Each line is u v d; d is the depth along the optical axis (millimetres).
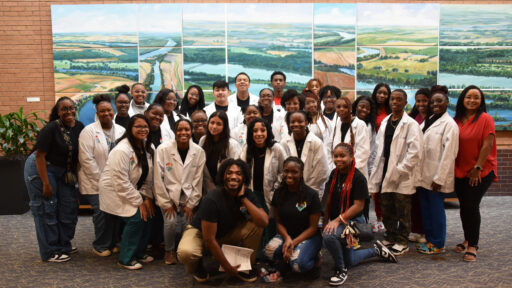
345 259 3154
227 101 4504
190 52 5848
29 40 5863
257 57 5898
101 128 3615
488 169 3447
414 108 4117
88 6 5773
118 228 3732
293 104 3762
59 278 3125
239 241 3096
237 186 2879
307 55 5910
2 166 5098
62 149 3441
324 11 5859
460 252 3633
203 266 3031
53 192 3449
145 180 3398
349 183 3146
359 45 5914
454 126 3453
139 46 5832
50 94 5922
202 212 2881
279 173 3264
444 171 3424
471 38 5941
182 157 3344
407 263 3373
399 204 3600
